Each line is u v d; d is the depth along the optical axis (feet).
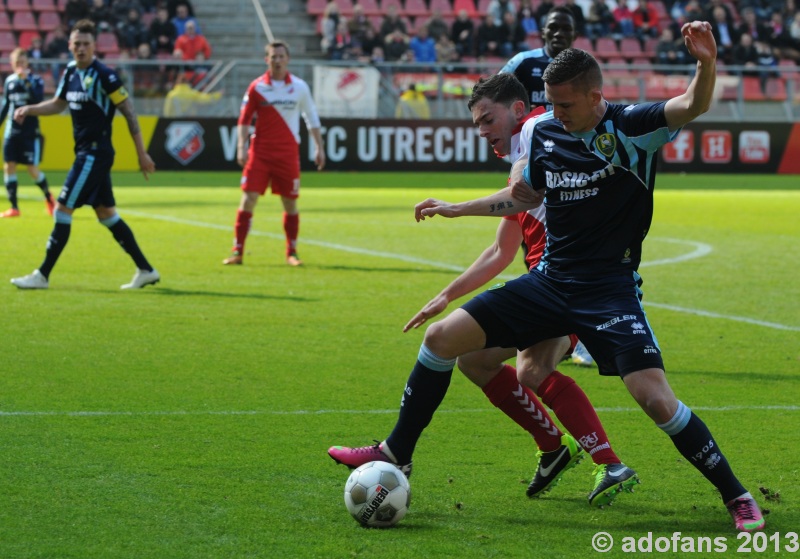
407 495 31.81
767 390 50.60
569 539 31.14
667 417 31.50
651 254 100.01
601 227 32.96
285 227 88.69
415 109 201.46
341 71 197.67
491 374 35.35
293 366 53.31
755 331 65.41
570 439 35.12
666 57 222.69
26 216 118.21
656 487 36.24
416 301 72.90
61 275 79.66
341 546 29.99
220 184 170.19
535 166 33.78
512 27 222.69
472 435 42.22
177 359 54.08
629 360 31.81
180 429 41.73
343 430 42.22
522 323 33.32
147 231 108.06
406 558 29.17
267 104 86.07
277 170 86.84
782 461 39.17
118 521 31.50
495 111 36.22
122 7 212.84
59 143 190.80
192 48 204.44
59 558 28.60
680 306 73.72
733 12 250.37
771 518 33.06
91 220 116.37
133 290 74.13
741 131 212.23
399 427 34.37
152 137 193.06
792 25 239.30
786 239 112.06
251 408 45.24
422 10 241.14
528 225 40.75
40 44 199.41
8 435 40.22
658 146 31.94
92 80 70.64
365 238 107.55
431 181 182.50
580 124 32.19
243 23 234.38
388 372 52.42
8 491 33.91
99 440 39.91
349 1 238.07
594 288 32.89
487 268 36.09
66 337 58.39
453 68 202.08
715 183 191.11
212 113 195.52
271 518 32.14
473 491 35.53
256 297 72.74
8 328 60.29
